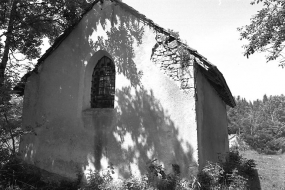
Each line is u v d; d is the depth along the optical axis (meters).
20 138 8.62
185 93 5.97
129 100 6.68
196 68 6.27
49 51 8.66
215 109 8.78
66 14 8.79
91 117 7.23
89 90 7.73
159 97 6.25
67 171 7.34
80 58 7.88
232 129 36.12
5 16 8.79
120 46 7.10
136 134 6.39
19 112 7.54
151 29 6.67
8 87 6.69
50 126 8.08
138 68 6.68
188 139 5.71
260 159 17.23
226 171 6.78
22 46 9.34
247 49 6.82
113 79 7.42
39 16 8.82
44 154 7.98
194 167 5.49
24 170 6.90
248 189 8.04
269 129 30.14
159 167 5.68
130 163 6.31
